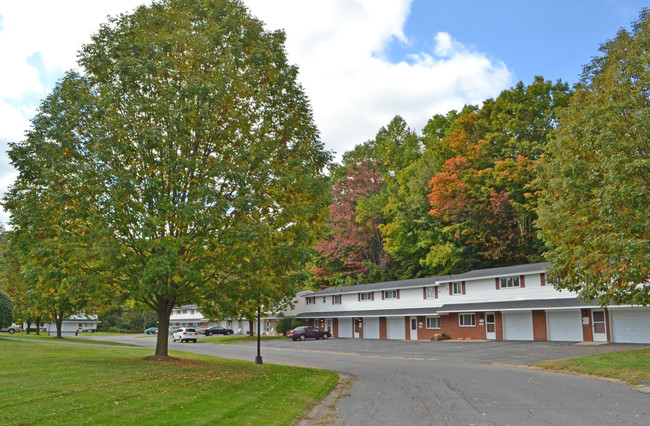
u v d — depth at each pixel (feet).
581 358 79.30
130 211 59.47
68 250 58.75
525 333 134.72
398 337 177.17
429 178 212.43
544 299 130.31
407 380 64.85
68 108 65.10
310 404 46.73
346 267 246.68
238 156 65.46
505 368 79.46
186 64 68.74
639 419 36.78
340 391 56.24
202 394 46.39
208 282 71.26
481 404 44.55
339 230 234.79
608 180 65.26
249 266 64.90
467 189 189.26
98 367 61.16
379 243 238.48
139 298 69.87
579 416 38.24
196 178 65.72
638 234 65.21
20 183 63.98
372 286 190.49
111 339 198.18
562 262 77.87
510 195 182.91
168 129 62.54
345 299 202.18
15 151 62.44
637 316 110.83
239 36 73.31
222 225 65.57
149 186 60.18
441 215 204.33
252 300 74.18
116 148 61.52
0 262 149.28
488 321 144.97
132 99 62.49
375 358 107.55
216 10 72.38
